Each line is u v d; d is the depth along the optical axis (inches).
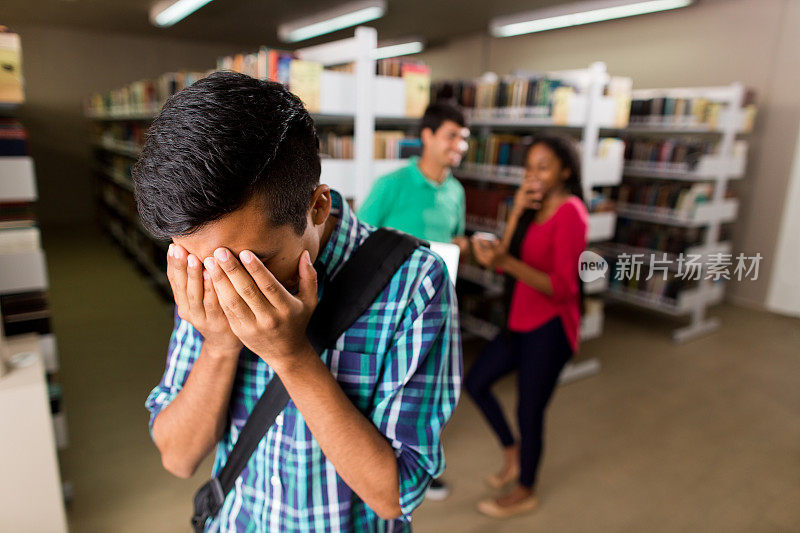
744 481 94.3
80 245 282.0
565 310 75.4
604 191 159.2
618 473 96.1
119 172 248.2
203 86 18.1
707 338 157.8
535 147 75.0
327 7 271.7
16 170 72.5
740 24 188.5
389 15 282.7
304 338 22.2
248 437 27.5
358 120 94.7
